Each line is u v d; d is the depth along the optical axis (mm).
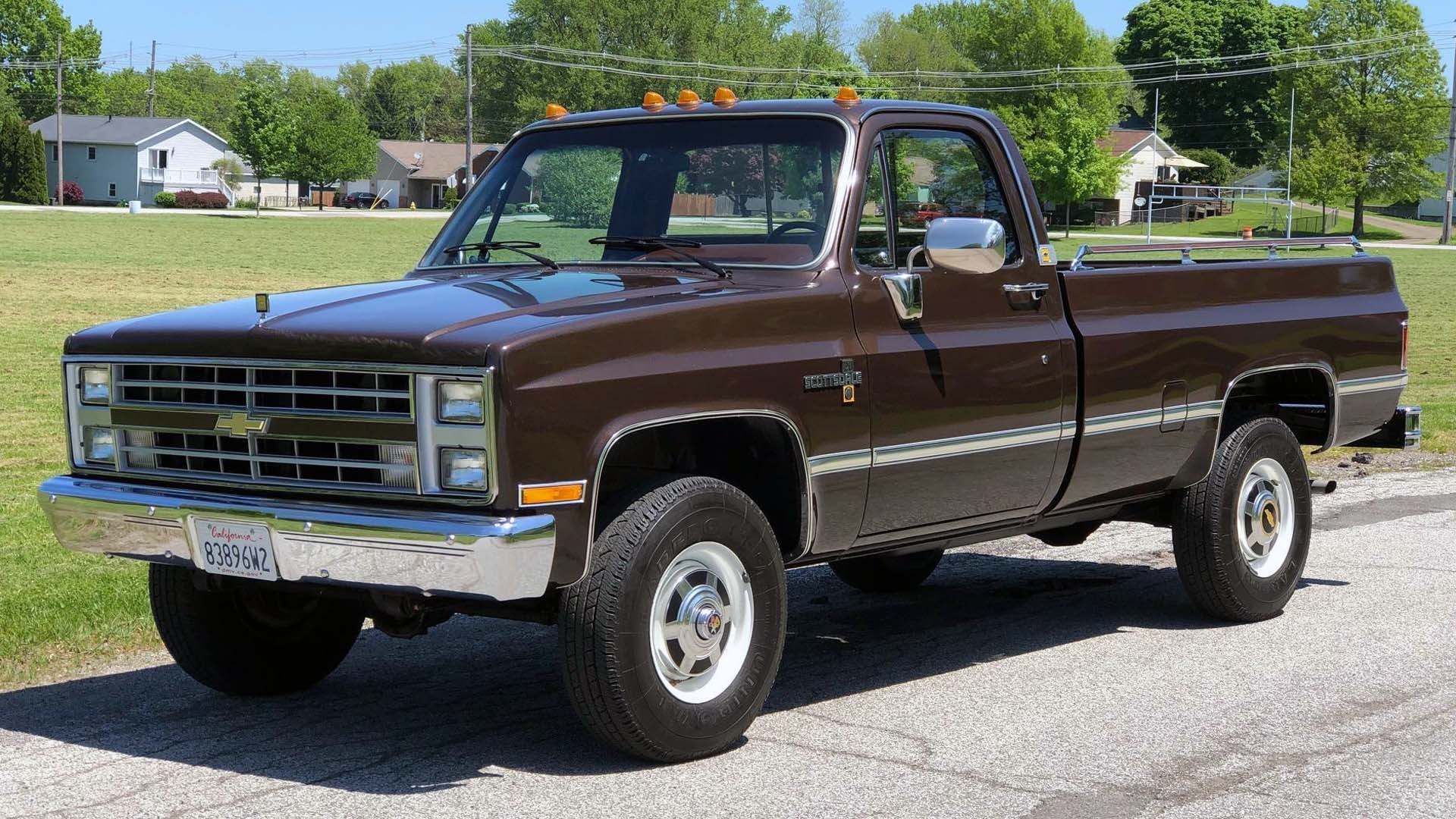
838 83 96625
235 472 4691
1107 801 4438
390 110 168125
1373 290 7465
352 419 4410
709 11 100000
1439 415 14508
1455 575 7789
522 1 101875
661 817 4277
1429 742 5043
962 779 4637
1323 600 7246
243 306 5012
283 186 118562
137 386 4855
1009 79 95250
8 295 29562
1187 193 100625
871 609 7234
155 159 105375
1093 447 6012
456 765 4766
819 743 5020
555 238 5750
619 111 5906
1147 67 101938
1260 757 4871
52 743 4996
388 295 4934
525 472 4250
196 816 4266
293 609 5582
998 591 7633
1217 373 6480
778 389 4859
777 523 5246
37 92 124125
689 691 4773
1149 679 5852
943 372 5395
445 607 4891
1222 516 6586
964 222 5105
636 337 4535
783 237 5324
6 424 13945
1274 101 117750
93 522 4918
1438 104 87625
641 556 4539
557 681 5848
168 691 5691
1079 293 6012
